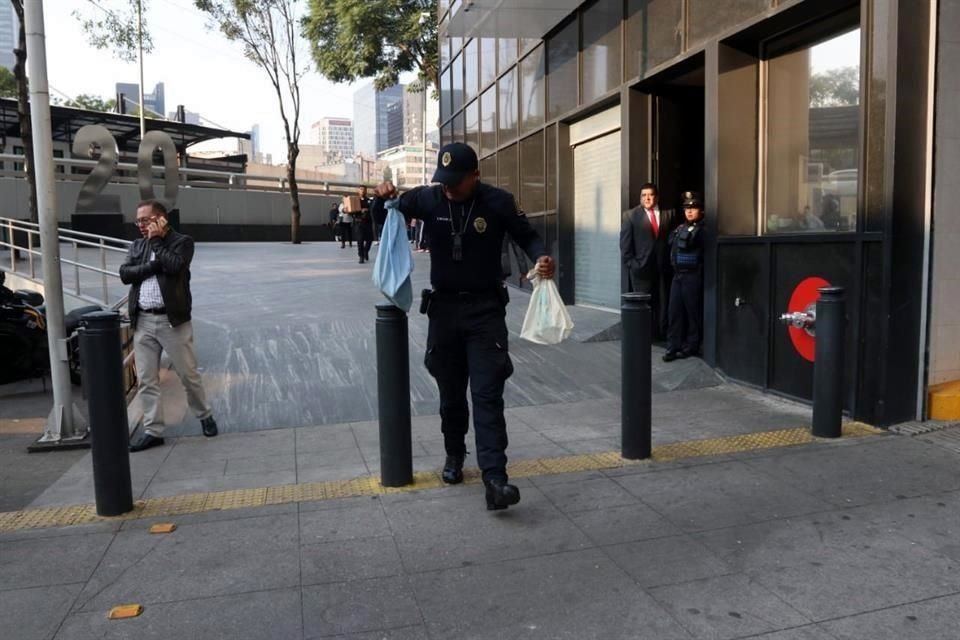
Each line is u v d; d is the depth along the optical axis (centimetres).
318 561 365
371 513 424
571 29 1042
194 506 442
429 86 2967
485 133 1493
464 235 411
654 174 880
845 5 595
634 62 859
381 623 308
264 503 444
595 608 316
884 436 531
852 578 335
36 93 568
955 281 558
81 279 1367
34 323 891
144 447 564
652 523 400
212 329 964
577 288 1103
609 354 833
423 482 473
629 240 842
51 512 438
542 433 580
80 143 2291
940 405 551
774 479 458
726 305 718
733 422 586
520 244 437
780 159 691
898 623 298
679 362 775
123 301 739
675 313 780
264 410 660
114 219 2267
